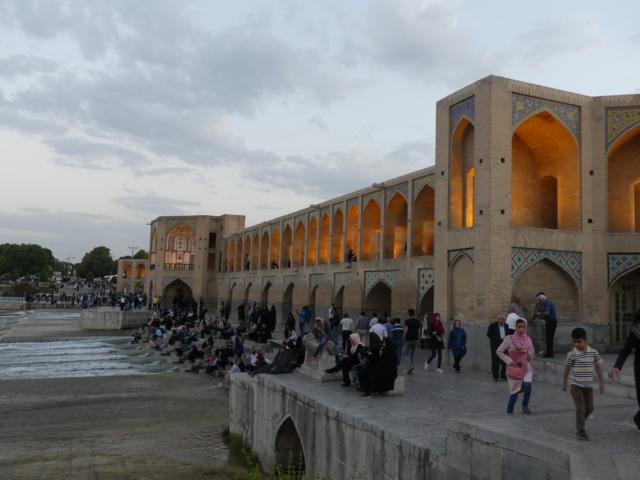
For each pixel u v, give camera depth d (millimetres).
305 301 27109
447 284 13922
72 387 15906
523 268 12812
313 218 27578
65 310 52750
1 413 12570
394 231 21141
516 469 4266
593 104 14117
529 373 5934
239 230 41781
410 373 11352
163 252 43812
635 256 13617
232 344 18438
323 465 7430
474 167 13164
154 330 27094
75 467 8773
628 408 6309
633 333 5051
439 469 5164
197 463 9180
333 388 8594
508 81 13117
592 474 3744
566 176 14258
